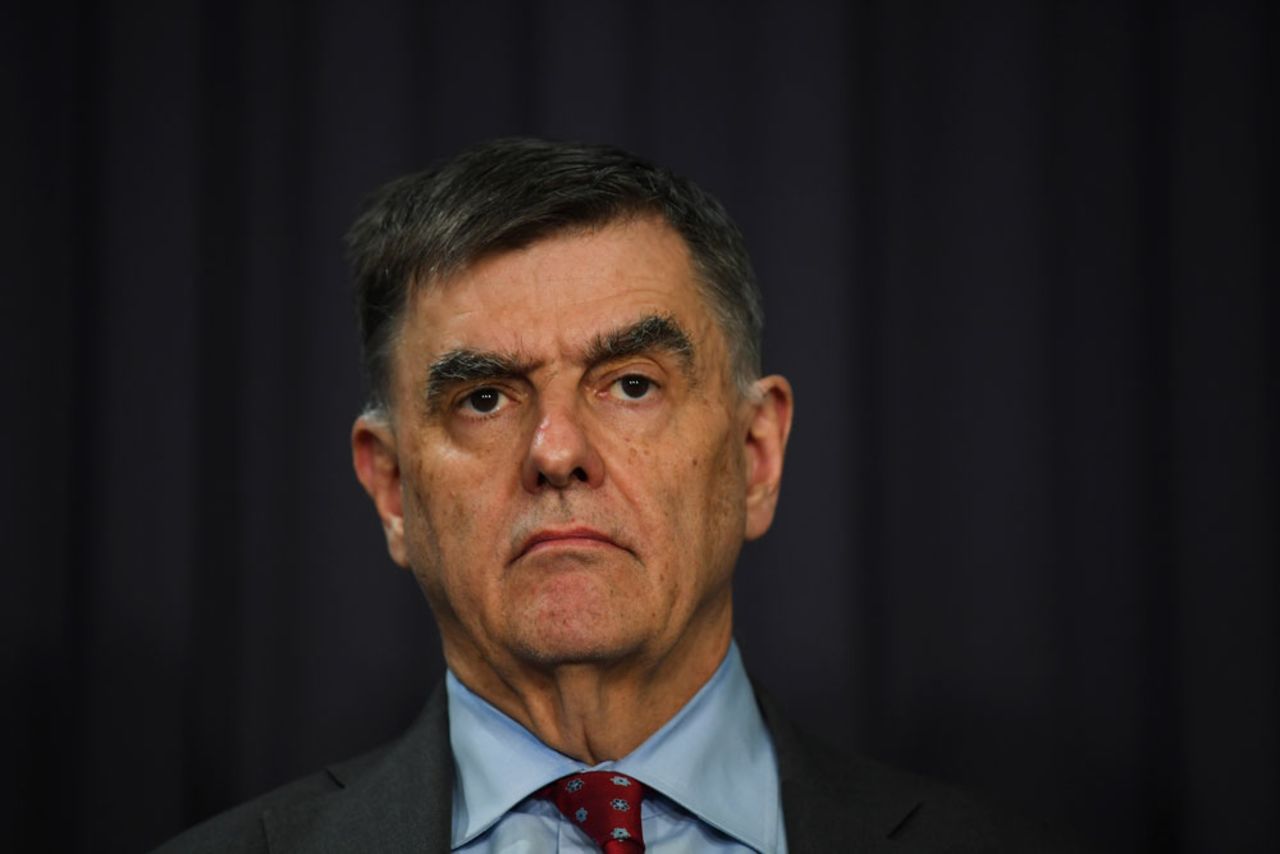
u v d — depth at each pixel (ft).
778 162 26.22
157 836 24.97
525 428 16.62
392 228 17.63
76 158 26.27
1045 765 25.36
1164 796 25.26
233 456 26.02
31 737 25.25
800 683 25.38
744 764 17.81
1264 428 25.27
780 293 25.96
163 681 25.20
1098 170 26.35
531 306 16.58
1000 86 26.50
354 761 18.74
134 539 25.46
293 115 26.61
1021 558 25.70
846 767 18.48
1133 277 26.14
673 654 17.11
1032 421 25.93
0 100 26.13
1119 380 25.98
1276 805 24.63
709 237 17.81
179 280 25.89
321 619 25.82
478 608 16.69
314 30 26.71
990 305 26.17
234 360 26.18
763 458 18.71
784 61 26.40
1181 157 25.95
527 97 26.68
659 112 26.50
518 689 17.01
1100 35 26.53
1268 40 25.99
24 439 25.68
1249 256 25.57
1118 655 25.53
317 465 26.03
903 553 25.93
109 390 25.75
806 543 25.53
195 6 26.40
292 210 26.48
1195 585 25.20
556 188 16.84
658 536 16.46
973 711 25.54
